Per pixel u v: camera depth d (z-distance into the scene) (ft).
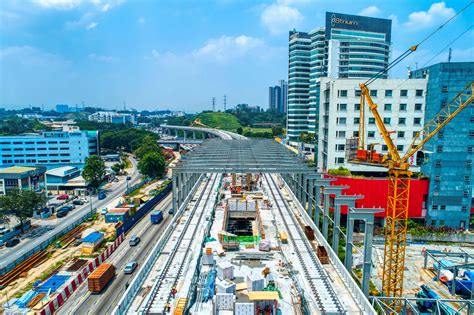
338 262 137.59
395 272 168.96
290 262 140.97
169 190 398.01
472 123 236.84
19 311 146.92
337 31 612.29
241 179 312.29
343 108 286.66
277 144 360.69
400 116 278.87
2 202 244.83
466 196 242.78
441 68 239.91
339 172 270.05
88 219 288.71
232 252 152.66
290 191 264.52
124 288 171.32
